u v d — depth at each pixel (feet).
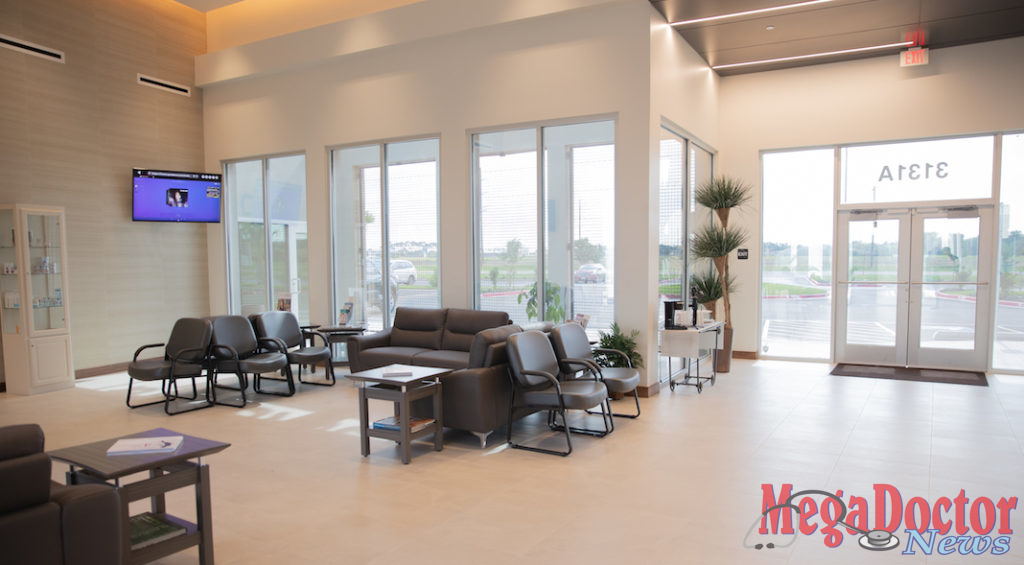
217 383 24.50
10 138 22.91
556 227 22.66
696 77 25.17
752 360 28.45
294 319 24.41
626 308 21.16
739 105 28.32
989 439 15.87
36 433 7.62
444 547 10.30
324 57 25.93
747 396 21.13
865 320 26.94
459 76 23.54
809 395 21.17
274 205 28.91
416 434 14.88
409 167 25.38
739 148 28.40
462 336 21.76
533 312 23.12
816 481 13.10
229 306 30.30
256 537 10.77
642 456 14.93
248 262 29.91
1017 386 22.13
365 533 10.87
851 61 26.22
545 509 11.82
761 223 28.53
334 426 18.06
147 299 27.71
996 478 13.14
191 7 28.94
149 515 10.02
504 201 23.44
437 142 24.64
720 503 12.01
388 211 25.98
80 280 25.18
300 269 28.43
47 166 24.08
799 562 9.67
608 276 21.88
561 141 22.35
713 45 24.27
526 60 22.26
